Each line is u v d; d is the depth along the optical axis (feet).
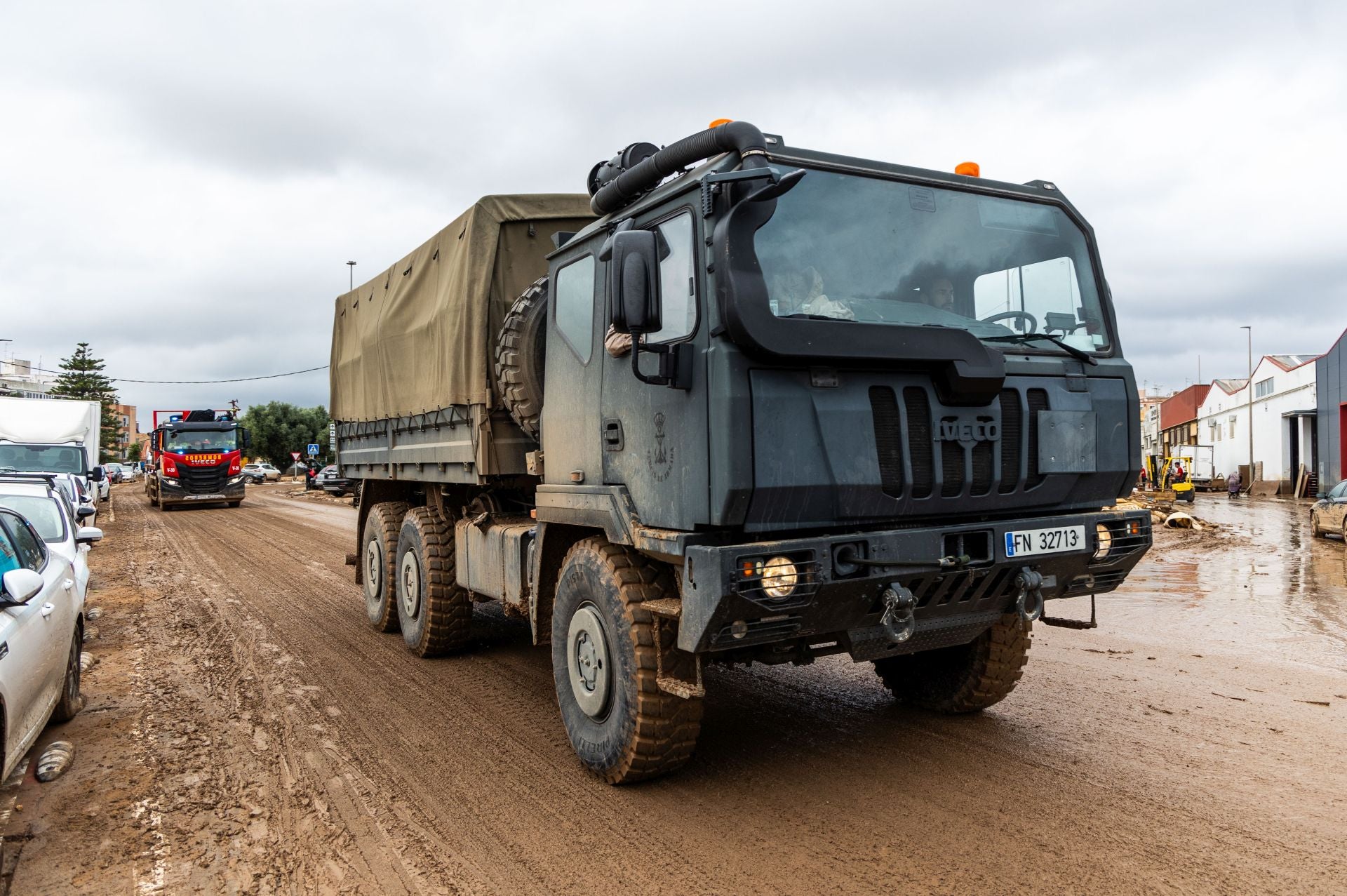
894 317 13.74
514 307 20.11
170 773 16.52
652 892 11.46
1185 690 20.42
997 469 13.87
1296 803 13.65
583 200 23.32
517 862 12.46
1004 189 15.46
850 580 12.61
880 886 11.34
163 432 104.42
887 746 16.80
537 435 20.08
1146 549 15.53
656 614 14.38
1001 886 11.22
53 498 25.09
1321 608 32.50
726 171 13.24
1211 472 184.14
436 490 26.00
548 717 19.47
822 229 13.42
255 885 12.11
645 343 13.61
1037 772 15.19
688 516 13.05
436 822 13.94
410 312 26.48
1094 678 21.57
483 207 22.08
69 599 19.67
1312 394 151.53
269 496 137.90
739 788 14.93
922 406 13.41
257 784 15.85
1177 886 11.10
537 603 17.83
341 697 21.40
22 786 16.07
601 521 15.51
